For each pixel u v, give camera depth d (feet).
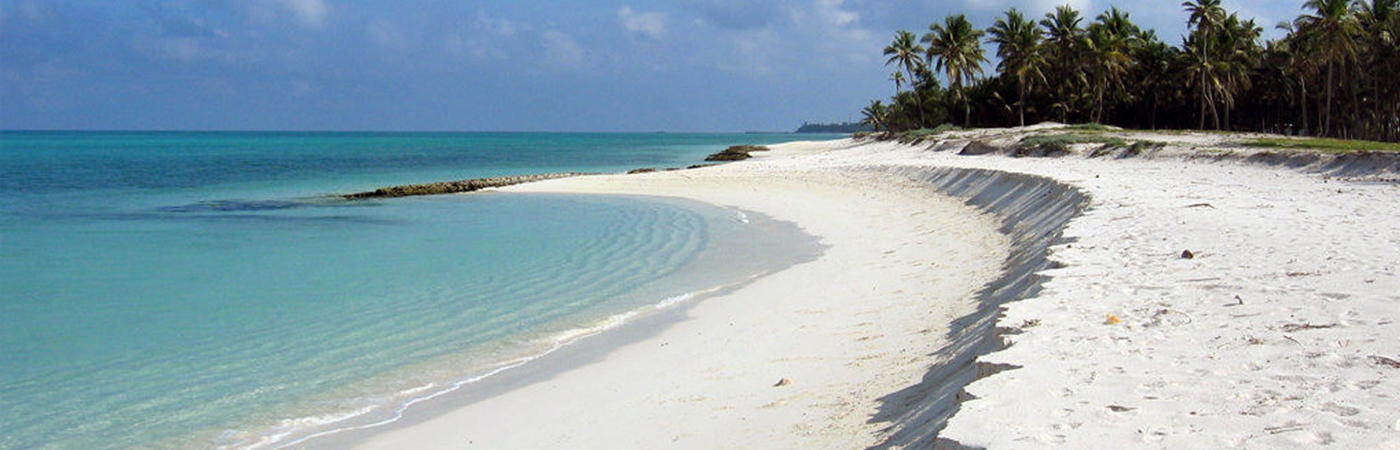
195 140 543.80
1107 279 33.04
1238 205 57.82
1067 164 110.42
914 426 19.72
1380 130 228.43
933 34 268.21
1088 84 262.67
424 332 37.60
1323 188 71.41
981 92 285.02
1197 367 20.48
